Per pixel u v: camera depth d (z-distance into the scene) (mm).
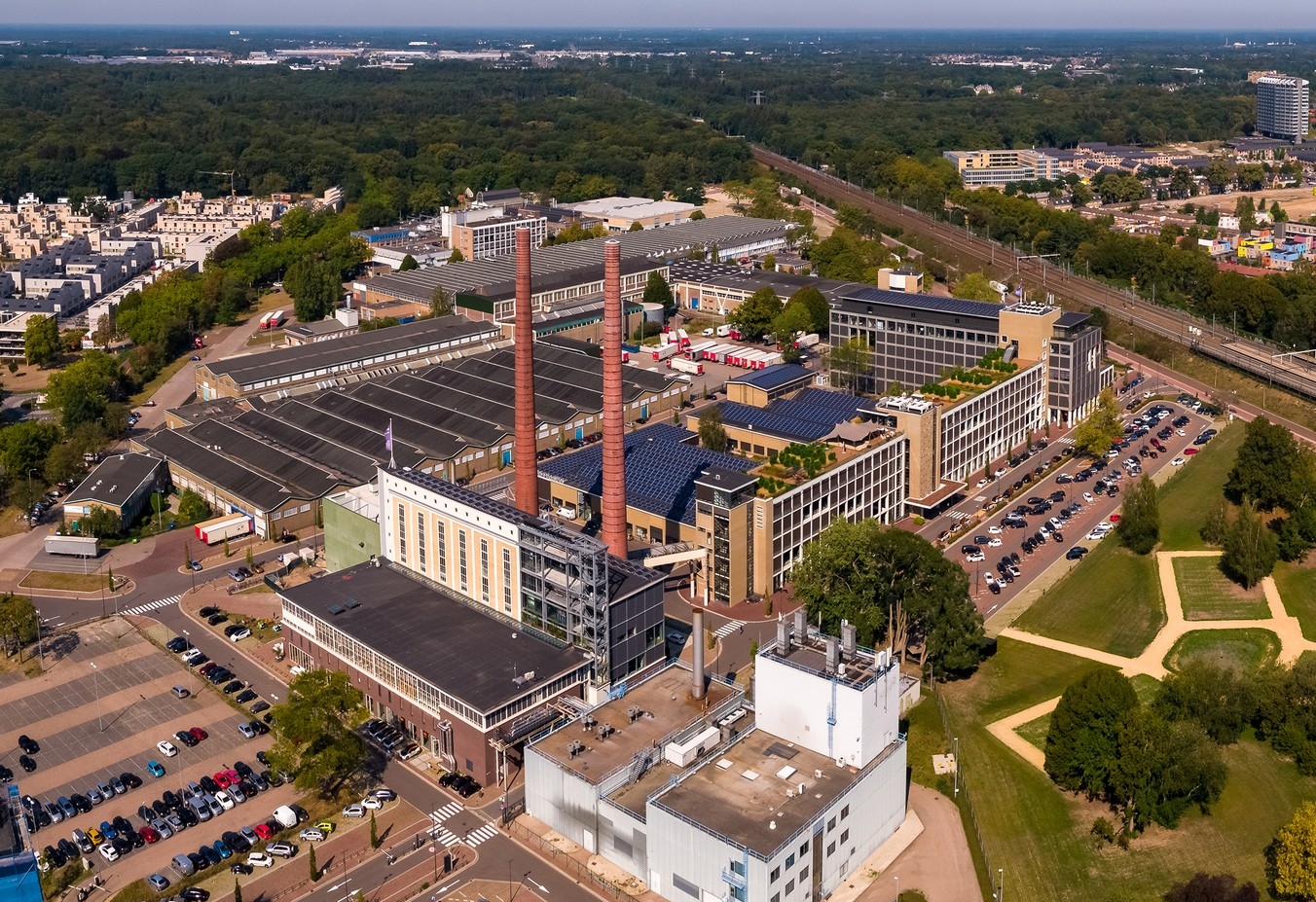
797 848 170000
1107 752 199750
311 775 197250
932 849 190500
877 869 185750
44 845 192750
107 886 183500
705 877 171625
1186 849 190625
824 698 187375
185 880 183625
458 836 194375
